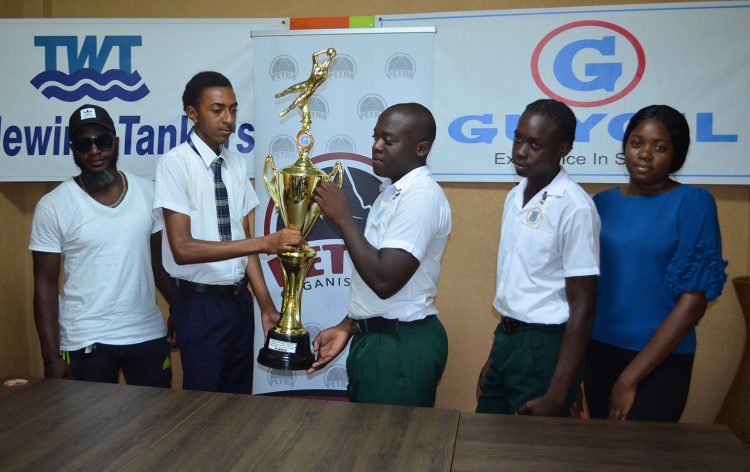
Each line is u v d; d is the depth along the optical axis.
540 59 2.88
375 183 2.87
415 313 1.93
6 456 1.36
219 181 2.38
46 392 1.72
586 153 2.88
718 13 2.74
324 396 2.93
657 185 2.00
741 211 2.93
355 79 2.84
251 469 1.30
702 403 3.03
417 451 1.38
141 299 2.48
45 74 3.08
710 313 2.99
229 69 3.05
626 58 2.82
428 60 2.81
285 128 2.89
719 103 2.77
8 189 3.27
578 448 1.41
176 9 3.24
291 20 2.99
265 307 2.52
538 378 1.87
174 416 1.56
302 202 1.90
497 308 2.01
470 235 3.13
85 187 2.45
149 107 3.08
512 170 2.95
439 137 2.99
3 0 3.15
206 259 2.17
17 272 3.34
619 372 2.01
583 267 1.78
